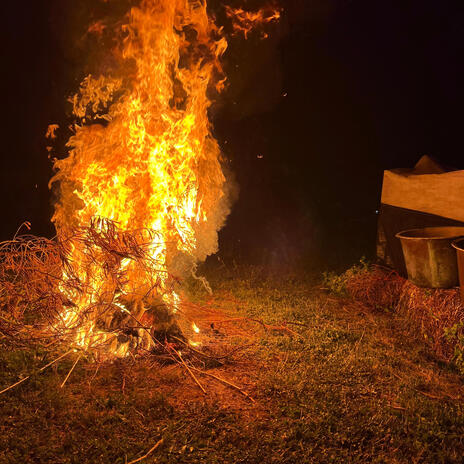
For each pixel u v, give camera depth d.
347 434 4.16
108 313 5.55
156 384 4.97
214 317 6.79
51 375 5.02
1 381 4.80
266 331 6.29
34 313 6.39
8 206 11.12
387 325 6.56
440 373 5.33
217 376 5.12
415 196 7.14
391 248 7.50
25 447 3.92
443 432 4.18
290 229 11.34
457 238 5.69
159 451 3.92
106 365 5.29
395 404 4.64
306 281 8.48
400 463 3.85
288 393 4.75
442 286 5.81
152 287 5.59
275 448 4.00
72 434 4.09
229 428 4.24
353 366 5.30
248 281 8.32
